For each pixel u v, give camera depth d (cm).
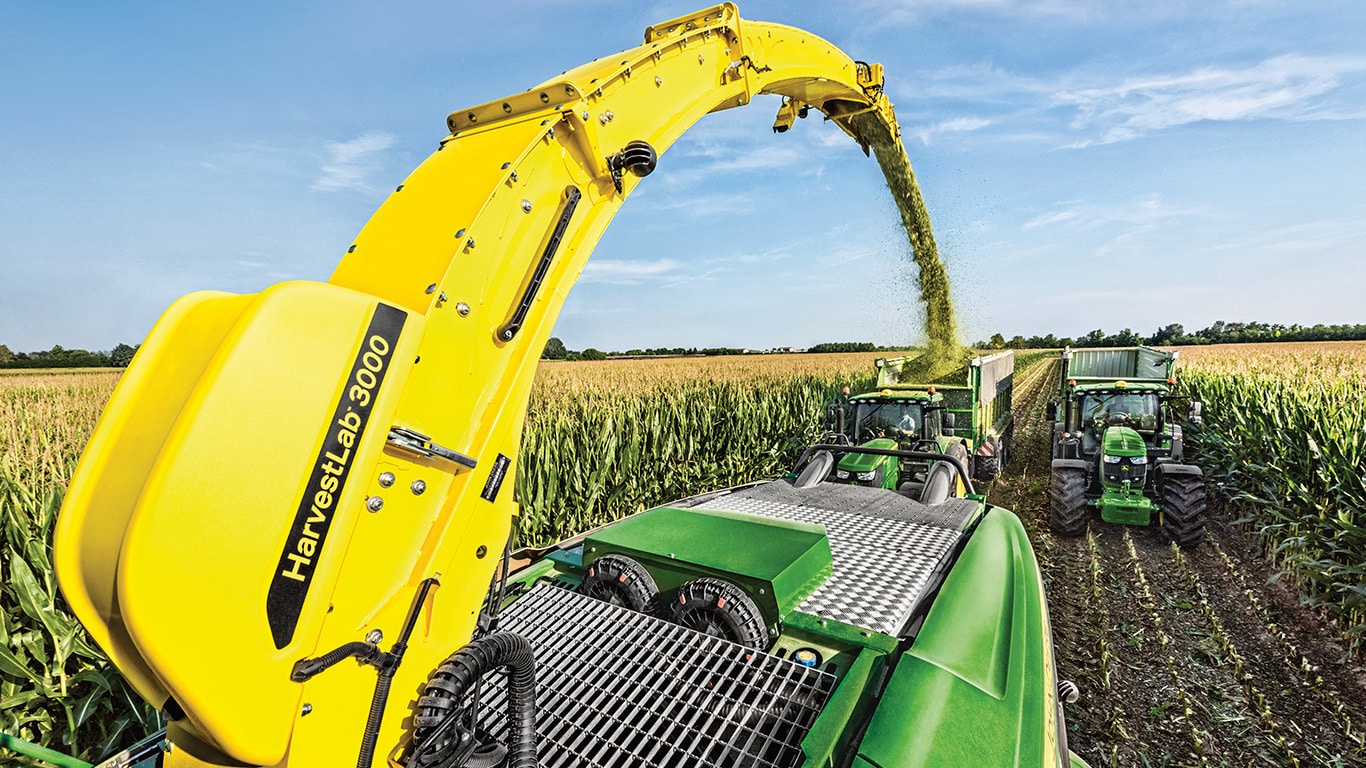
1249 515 792
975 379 1058
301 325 132
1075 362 1541
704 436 1110
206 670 120
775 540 299
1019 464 1363
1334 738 413
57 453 868
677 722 207
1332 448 718
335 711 143
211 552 118
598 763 196
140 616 112
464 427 167
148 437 133
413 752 156
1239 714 438
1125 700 457
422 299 160
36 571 430
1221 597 628
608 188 211
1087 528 850
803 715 208
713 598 254
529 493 738
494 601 193
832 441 967
